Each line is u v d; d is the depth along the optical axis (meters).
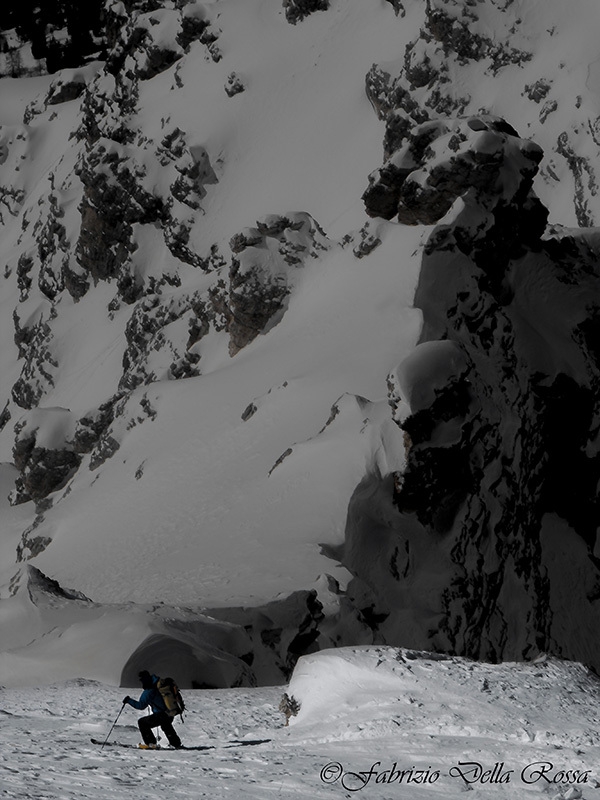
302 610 43.38
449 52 112.69
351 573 51.22
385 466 56.06
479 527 58.25
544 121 103.31
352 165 117.62
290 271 82.69
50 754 13.48
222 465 66.38
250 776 12.07
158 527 63.19
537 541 63.19
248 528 56.78
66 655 31.53
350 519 54.62
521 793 11.36
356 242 79.25
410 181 74.94
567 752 13.02
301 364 72.00
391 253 74.69
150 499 68.06
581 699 15.91
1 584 72.25
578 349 68.44
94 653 31.08
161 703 14.71
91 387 115.81
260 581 49.47
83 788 10.68
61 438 92.19
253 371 76.12
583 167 96.94
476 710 15.14
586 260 73.38
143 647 30.94
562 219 97.06
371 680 16.34
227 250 115.19
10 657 32.38
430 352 57.50
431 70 112.06
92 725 17.22
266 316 82.12
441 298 67.81
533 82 107.12
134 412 81.38
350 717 15.45
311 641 43.41
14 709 20.14
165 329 98.19
